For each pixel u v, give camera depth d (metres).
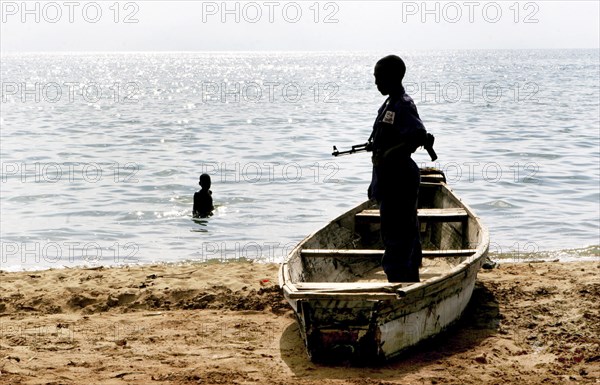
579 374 5.60
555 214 13.91
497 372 5.68
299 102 46.31
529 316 7.12
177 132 28.75
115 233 12.69
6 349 6.23
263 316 7.40
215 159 21.16
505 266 9.49
